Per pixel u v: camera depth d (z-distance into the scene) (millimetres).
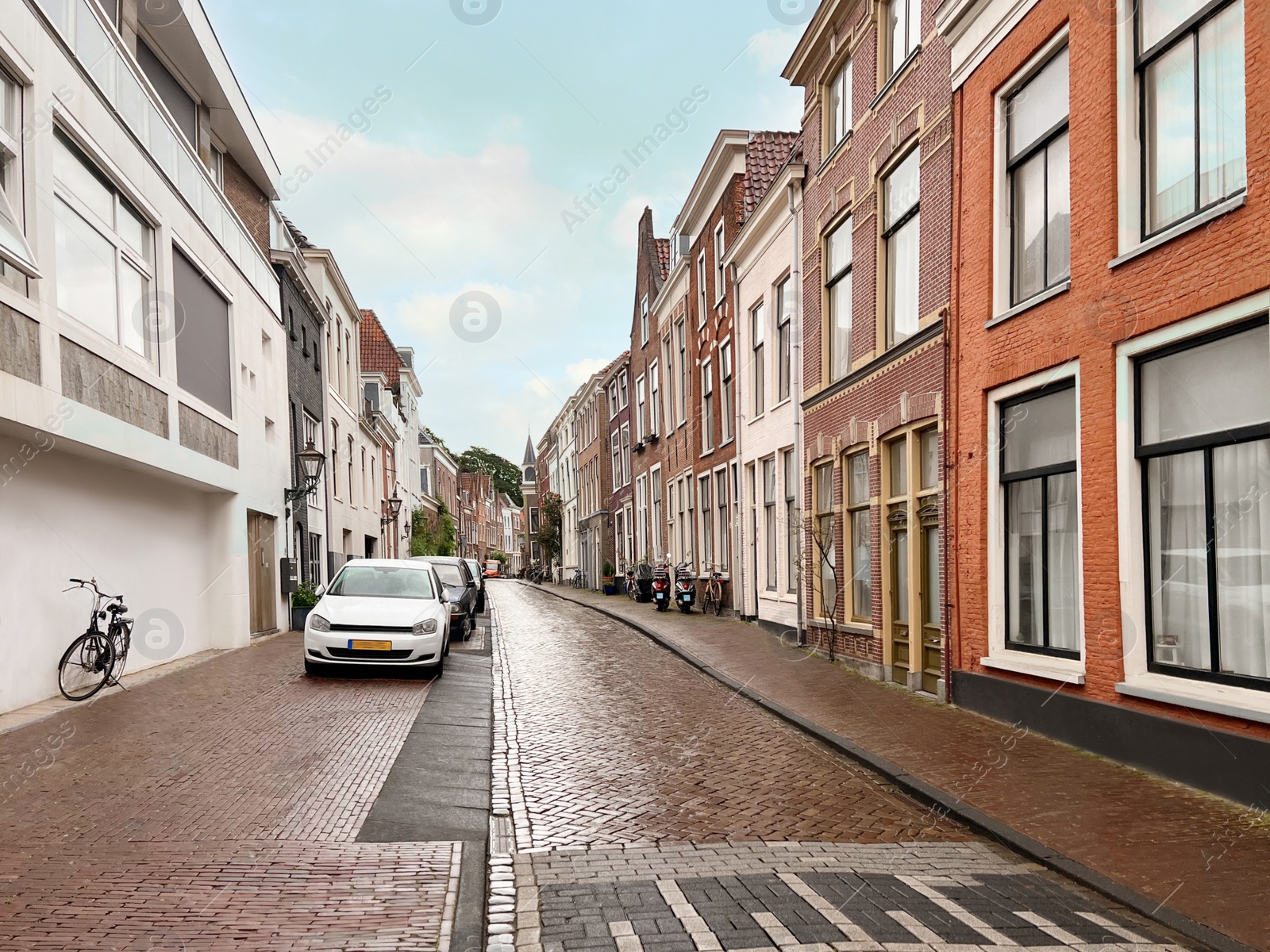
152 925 3580
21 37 7156
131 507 10320
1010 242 8164
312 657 10367
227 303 13555
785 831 5172
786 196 14875
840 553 12133
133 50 11852
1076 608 7152
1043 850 4633
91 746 6598
